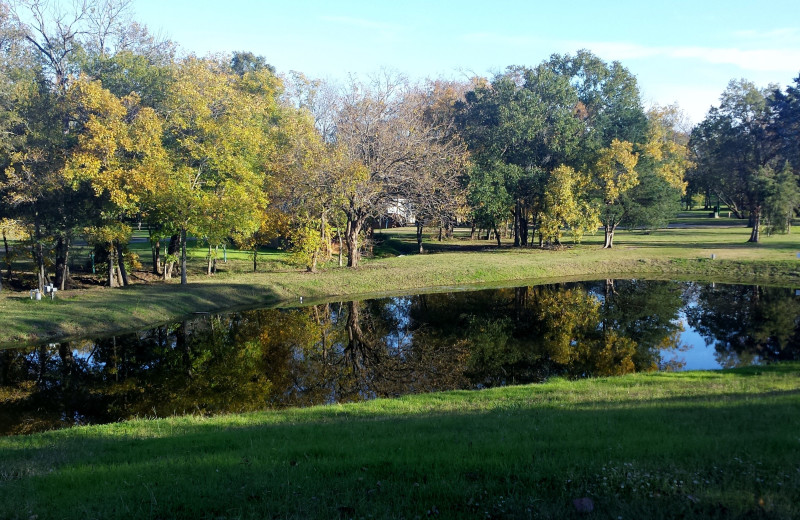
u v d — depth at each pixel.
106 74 30.22
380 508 5.23
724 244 47.62
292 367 19.45
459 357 20.56
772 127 50.97
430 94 58.84
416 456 6.64
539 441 7.09
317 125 44.38
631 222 48.25
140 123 27.58
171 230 31.36
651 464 5.97
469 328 25.16
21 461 7.95
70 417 14.51
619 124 51.31
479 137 48.38
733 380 13.98
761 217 47.41
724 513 4.86
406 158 35.97
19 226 26.41
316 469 6.39
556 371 18.41
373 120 35.47
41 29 30.19
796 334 22.58
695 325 24.72
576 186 46.09
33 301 25.33
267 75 38.66
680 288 33.16
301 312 27.86
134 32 34.34
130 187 26.80
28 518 5.45
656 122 61.41
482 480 5.85
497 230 51.56
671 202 48.31
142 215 30.70
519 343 22.50
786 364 16.34
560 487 5.55
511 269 37.72
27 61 27.86
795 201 45.06
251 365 19.70
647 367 18.52
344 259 42.50
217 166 29.47
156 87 30.77
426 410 11.57
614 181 46.00
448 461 6.35
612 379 15.24
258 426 10.16
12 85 25.78
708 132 55.25
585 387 14.00
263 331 24.38
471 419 9.46
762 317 25.69
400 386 16.95
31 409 15.26
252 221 30.03
